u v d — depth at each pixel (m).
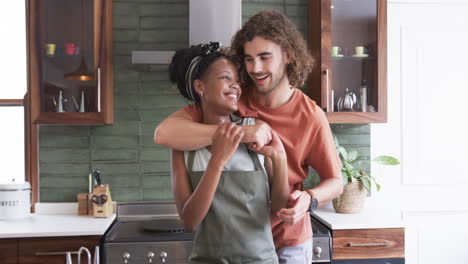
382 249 2.30
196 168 1.17
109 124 2.80
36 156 2.78
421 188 2.96
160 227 2.38
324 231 2.31
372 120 2.62
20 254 2.20
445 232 2.95
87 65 2.54
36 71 2.51
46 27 2.52
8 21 2.85
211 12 2.39
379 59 2.62
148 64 2.56
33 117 2.50
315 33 2.71
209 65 1.15
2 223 2.41
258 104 1.35
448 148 2.97
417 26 2.94
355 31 2.63
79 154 2.79
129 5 2.80
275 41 1.18
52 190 2.78
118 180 2.80
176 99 2.82
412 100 2.95
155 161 2.82
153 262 2.17
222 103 1.14
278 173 1.14
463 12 2.96
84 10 2.54
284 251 1.36
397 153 2.95
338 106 2.62
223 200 1.14
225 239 1.13
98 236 2.22
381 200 2.93
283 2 2.88
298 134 1.30
